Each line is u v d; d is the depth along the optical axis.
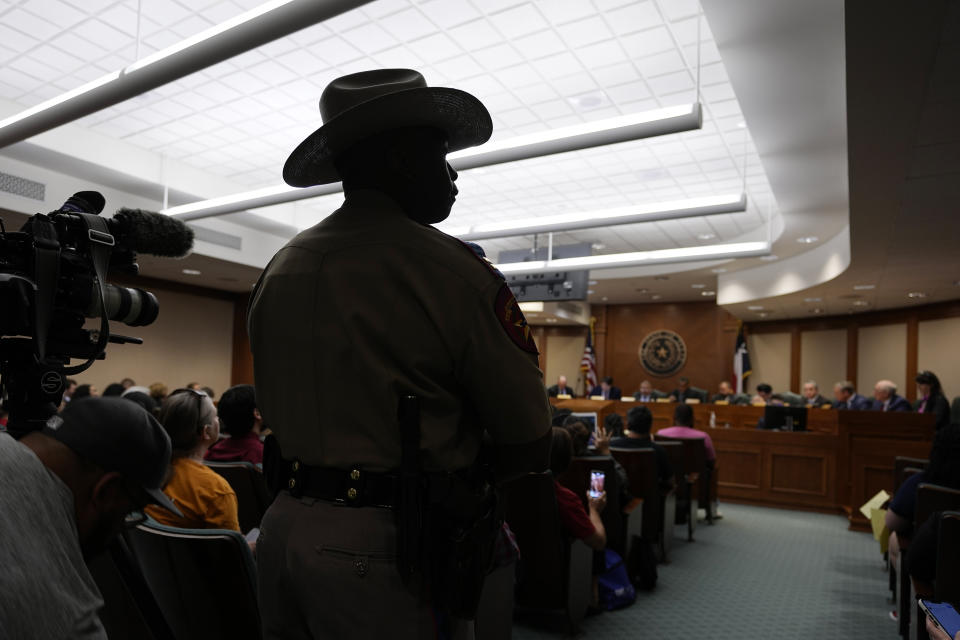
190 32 4.18
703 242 9.48
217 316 10.89
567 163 6.28
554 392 11.32
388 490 0.81
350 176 0.96
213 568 1.34
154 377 9.90
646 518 3.83
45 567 0.64
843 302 9.85
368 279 0.85
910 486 2.78
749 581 3.83
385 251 0.86
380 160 0.94
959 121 3.36
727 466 6.82
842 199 5.89
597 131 3.46
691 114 3.25
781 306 10.69
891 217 5.14
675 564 4.17
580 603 2.79
